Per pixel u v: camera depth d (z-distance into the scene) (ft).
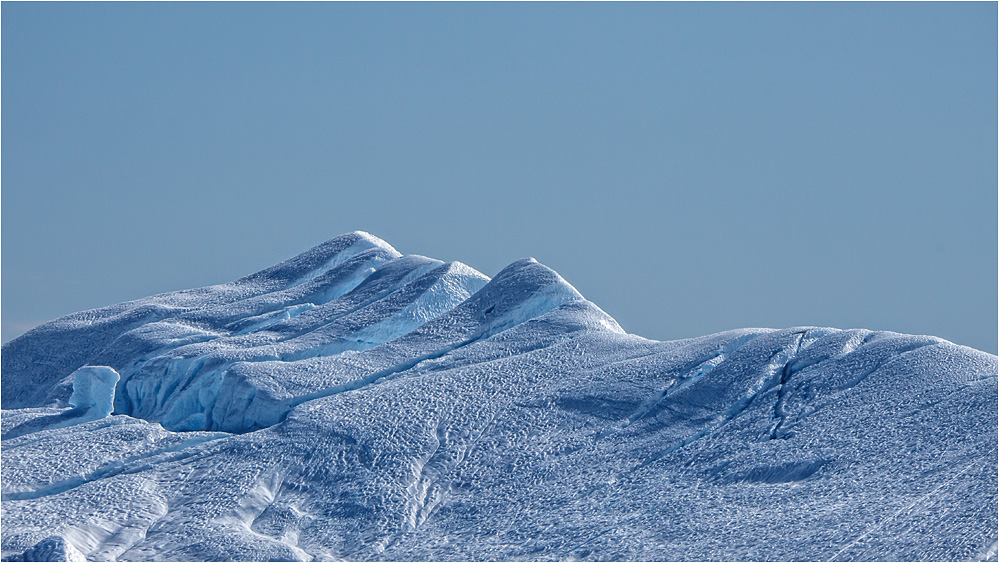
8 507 419.95
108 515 415.03
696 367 496.23
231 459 457.27
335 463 447.42
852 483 384.88
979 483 357.61
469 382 508.53
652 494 405.39
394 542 399.85
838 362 472.44
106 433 482.69
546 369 517.96
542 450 450.30
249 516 419.13
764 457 413.39
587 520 392.88
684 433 447.83
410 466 442.09
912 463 387.34
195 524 408.46
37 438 483.92
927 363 453.99
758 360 486.38
